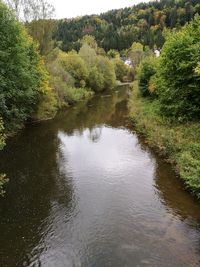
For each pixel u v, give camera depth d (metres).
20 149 23.30
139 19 161.62
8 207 14.52
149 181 16.67
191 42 21.11
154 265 10.17
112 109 41.84
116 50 128.62
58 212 13.84
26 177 17.89
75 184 16.70
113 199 14.84
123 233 12.01
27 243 11.71
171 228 12.19
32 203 14.80
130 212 13.56
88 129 29.72
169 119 23.39
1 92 24.72
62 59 57.19
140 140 24.62
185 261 10.29
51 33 41.16
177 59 21.30
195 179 14.30
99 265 10.34
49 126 31.39
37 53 32.88
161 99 24.77
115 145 23.70
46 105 35.56
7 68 25.17
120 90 68.56
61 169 18.97
